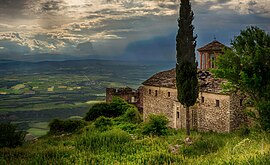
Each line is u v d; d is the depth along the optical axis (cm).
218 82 3103
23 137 2383
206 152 1888
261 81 2088
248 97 2395
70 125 3450
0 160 1535
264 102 1984
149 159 1453
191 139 2295
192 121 3250
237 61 2234
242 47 2220
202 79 3350
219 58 2314
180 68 2636
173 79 3712
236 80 2236
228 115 2806
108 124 3097
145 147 1950
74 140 2319
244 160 1008
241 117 2855
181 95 2636
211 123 3022
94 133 2420
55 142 2406
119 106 3959
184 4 2628
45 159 1606
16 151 1889
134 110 3478
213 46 3706
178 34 2667
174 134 2709
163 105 3738
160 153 1590
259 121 2003
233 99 2811
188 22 2627
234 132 2697
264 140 1599
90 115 3953
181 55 2642
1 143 2219
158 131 2638
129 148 1912
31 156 1725
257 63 2105
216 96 2950
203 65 3862
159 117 2717
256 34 2195
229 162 1041
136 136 2512
